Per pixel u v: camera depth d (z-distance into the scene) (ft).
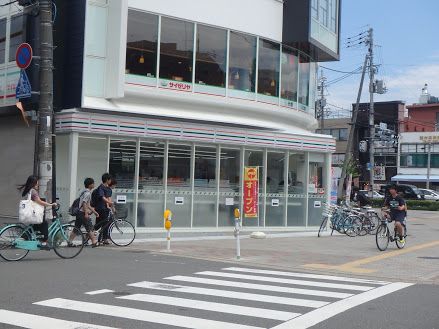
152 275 33.86
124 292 28.32
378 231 49.73
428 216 113.39
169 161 60.70
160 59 59.98
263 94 67.51
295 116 72.02
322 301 27.43
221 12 63.82
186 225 61.82
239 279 33.60
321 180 73.10
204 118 61.82
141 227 58.70
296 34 68.44
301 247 51.62
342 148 220.43
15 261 37.96
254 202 65.82
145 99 59.36
